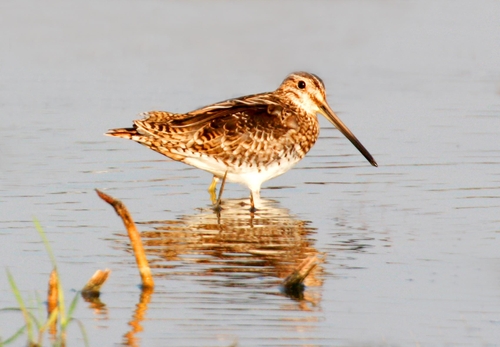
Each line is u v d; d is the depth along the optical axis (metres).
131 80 23.56
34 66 24.64
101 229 13.54
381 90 22.92
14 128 19.28
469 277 11.45
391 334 9.77
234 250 12.70
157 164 17.45
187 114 15.77
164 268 11.90
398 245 12.78
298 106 16.48
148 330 9.86
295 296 10.88
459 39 27.59
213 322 10.08
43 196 15.15
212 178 16.86
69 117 20.20
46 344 9.57
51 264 11.97
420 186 15.82
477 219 13.95
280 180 16.56
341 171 16.97
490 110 20.84
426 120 20.14
